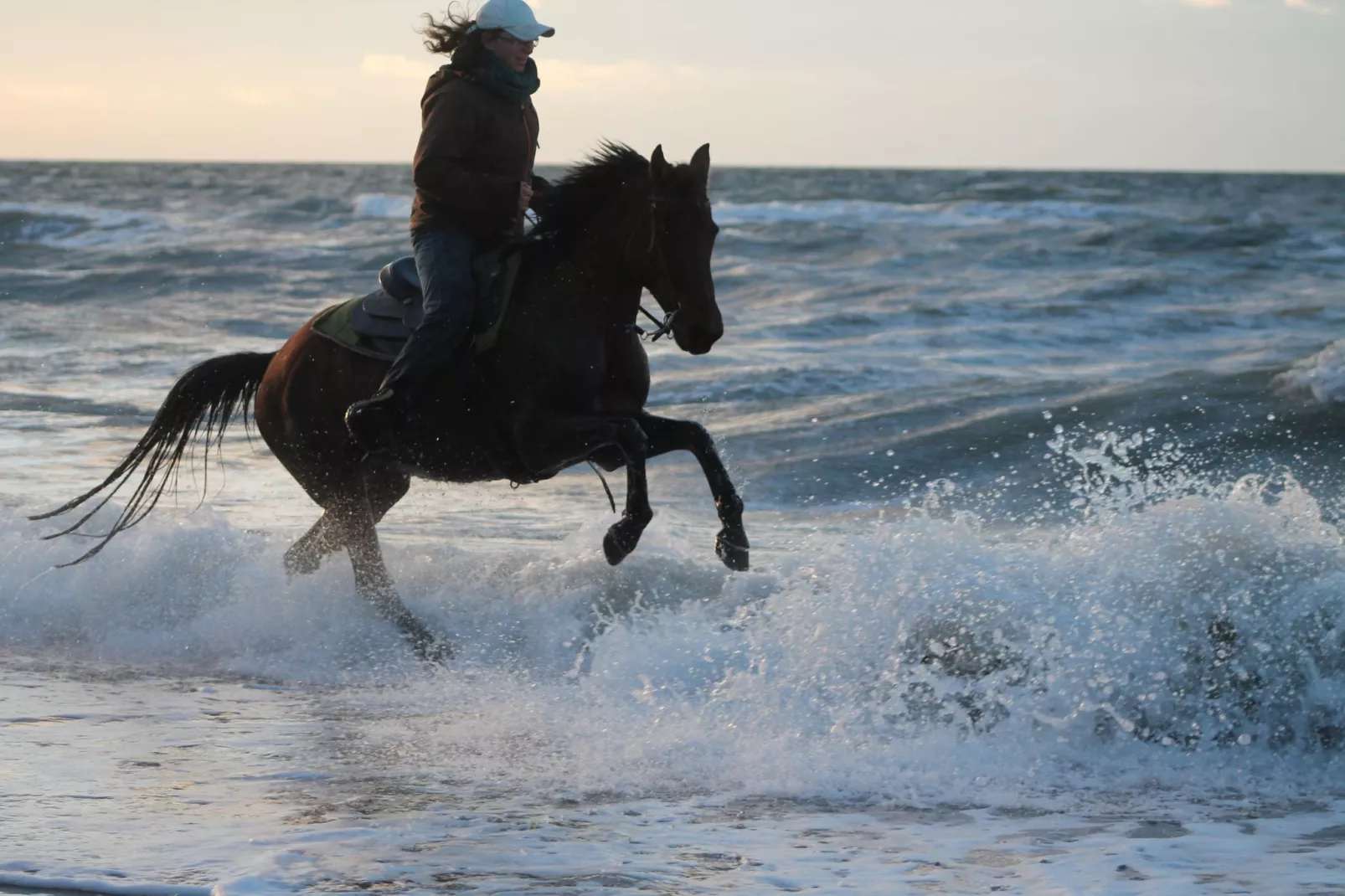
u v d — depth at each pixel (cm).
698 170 771
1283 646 647
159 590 945
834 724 664
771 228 4962
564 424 799
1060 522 1235
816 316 2834
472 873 475
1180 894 446
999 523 1235
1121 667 655
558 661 842
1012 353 2345
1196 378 1784
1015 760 623
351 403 871
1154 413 1652
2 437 1727
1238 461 1474
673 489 1444
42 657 876
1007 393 1814
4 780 592
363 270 4078
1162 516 743
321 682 808
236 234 5491
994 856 495
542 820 541
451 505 1360
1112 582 703
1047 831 529
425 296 823
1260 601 668
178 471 1527
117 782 591
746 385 1997
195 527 1019
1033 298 3033
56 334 2752
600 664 794
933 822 543
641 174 795
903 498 1376
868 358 2316
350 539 902
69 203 7431
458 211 827
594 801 570
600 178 809
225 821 534
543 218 821
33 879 466
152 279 3678
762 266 3825
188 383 945
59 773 605
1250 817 542
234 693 780
